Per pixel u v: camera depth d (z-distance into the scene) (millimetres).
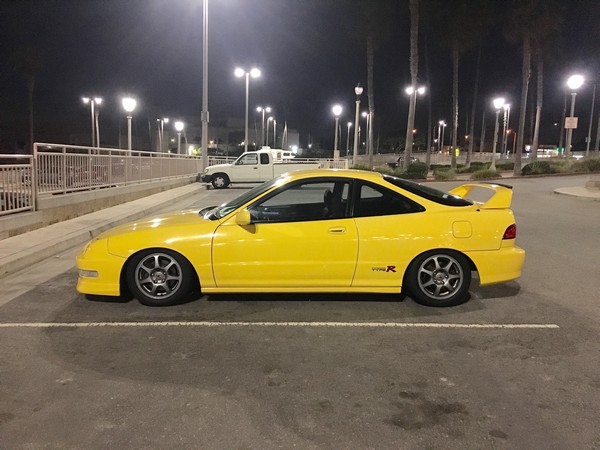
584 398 3758
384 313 5641
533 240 10148
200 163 30547
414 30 33656
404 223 5633
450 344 4793
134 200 17078
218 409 3582
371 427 3361
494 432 3301
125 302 5992
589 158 33594
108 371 4188
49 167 11461
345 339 4906
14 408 3590
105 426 3355
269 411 3561
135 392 3830
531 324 5324
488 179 28719
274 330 5133
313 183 5758
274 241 5547
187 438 3221
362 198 5715
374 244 5582
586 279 7133
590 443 3174
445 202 5816
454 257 5723
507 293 6422
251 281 5637
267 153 25250
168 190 21484
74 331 5094
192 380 4031
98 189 14422
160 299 5762
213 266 5605
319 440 3203
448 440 3209
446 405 3654
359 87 38625
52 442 3172
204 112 27266
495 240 5715
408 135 34438
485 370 4238
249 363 4359
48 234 9852
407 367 4293
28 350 4621
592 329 5188
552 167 31922
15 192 10094
